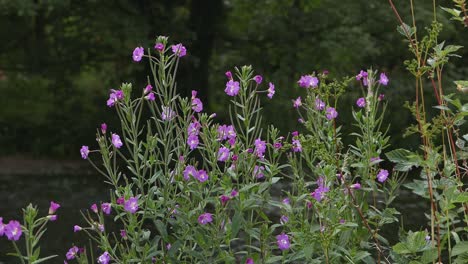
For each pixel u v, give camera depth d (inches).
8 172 671.1
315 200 168.4
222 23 785.6
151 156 176.4
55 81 847.1
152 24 728.3
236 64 771.4
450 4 675.4
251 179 180.9
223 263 190.2
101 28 740.7
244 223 177.0
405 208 462.6
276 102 690.8
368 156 185.8
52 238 410.3
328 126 186.2
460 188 162.7
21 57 847.7
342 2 691.4
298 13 722.8
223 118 773.9
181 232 175.6
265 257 177.6
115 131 764.0
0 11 661.3
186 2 804.0
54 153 775.1
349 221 177.9
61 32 823.7
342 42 671.1
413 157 155.0
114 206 176.6
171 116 178.9
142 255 176.1
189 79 767.1
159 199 175.3
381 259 234.2
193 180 173.8
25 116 837.8
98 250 379.9
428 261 156.5
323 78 186.7
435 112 683.4
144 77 748.0
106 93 832.3
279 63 772.0
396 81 692.1
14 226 151.3
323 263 171.5
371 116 188.1
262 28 736.3
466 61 766.5
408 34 161.3
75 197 555.5
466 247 151.9
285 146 183.3
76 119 805.2
